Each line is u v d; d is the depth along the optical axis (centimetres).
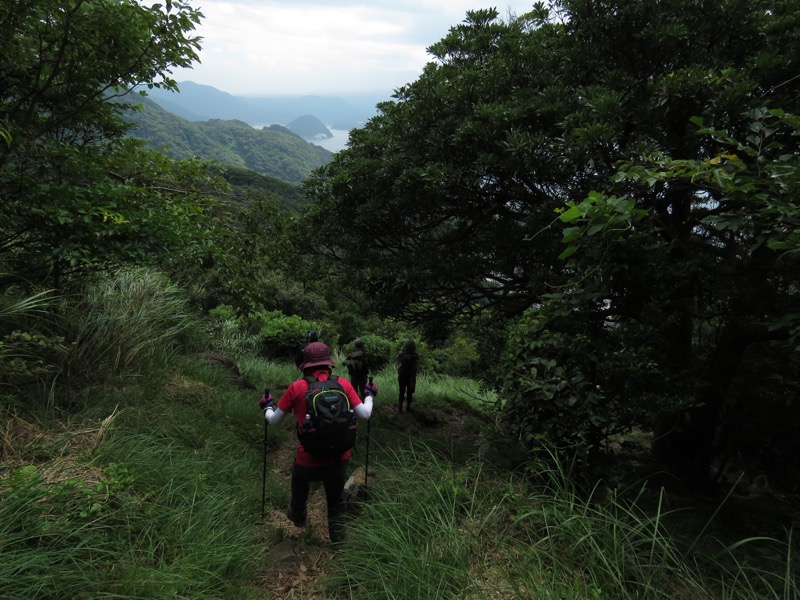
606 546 273
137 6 434
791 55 472
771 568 314
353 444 341
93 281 573
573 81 608
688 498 532
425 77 698
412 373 891
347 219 750
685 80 463
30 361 440
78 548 255
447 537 301
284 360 1354
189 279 811
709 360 643
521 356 415
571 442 373
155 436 432
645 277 387
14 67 426
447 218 730
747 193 306
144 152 586
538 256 640
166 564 287
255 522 379
